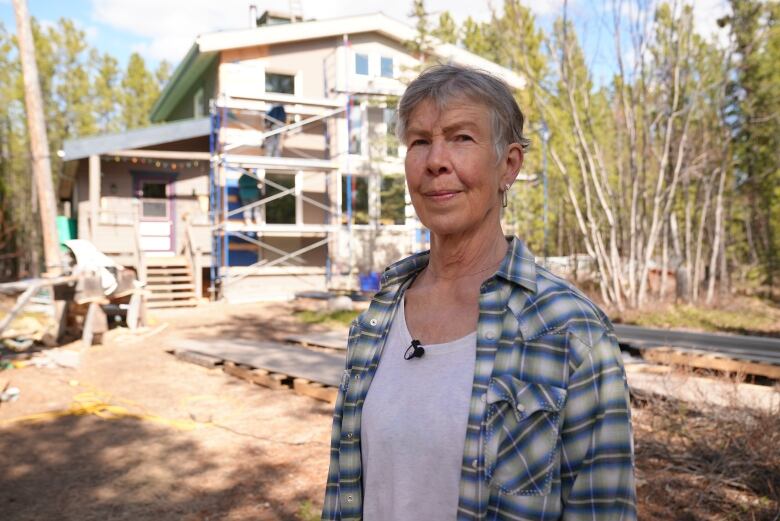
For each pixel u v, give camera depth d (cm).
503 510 118
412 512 127
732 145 1900
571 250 2133
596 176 1503
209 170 1783
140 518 423
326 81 1767
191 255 1638
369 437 137
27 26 1258
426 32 1652
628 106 1518
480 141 138
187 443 565
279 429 600
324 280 1788
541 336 123
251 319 1327
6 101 2884
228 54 1670
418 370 135
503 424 120
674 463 469
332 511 152
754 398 547
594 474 117
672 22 1413
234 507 438
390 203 1814
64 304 1030
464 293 141
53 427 610
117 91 3597
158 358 923
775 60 1750
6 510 433
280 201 1766
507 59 1645
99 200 1600
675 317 1381
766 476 427
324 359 834
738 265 2311
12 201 2556
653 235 1470
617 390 120
